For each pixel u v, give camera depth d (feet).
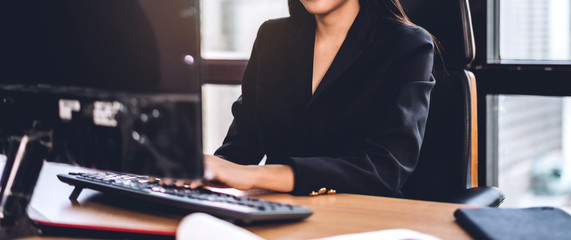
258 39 5.40
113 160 2.94
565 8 6.79
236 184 3.47
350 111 4.65
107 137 2.95
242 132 5.23
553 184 7.53
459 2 5.17
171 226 2.87
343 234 2.82
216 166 3.45
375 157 4.02
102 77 2.94
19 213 3.10
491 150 7.33
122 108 2.89
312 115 4.76
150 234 2.81
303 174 3.66
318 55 4.94
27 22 3.18
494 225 2.78
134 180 3.51
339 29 4.83
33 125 3.18
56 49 3.09
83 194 3.56
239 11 8.88
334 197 3.62
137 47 2.81
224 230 2.07
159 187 3.29
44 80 3.15
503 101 7.25
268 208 2.88
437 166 5.17
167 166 2.78
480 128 7.16
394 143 4.14
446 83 5.21
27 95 3.22
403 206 3.35
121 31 2.84
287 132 5.01
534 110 7.23
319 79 4.91
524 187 7.57
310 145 4.82
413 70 4.51
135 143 2.86
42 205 3.31
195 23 2.67
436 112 5.21
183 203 2.94
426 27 5.29
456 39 5.20
